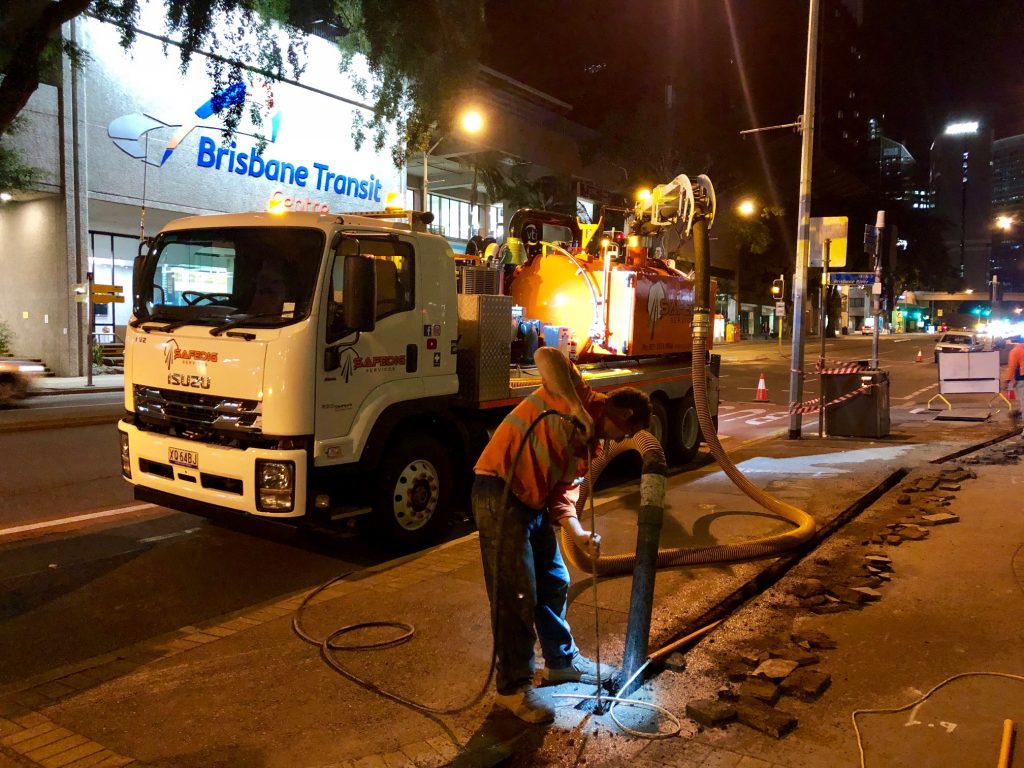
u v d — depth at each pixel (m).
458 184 39.06
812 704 3.48
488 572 3.50
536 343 8.50
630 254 9.59
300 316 5.51
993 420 14.37
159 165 24.14
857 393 11.98
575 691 3.65
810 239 11.98
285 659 4.02
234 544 6.71
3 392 16.44
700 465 10.42
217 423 5.67
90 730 3.35
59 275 22.86
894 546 5.88
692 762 3.04
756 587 5.27
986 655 3.94
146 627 4.93
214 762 3.08
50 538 6.82
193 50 16.88
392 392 6.13
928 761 2.98
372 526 6.24
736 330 57.84
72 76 22.03
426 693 3.63
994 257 166.00
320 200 28.94
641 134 38.91
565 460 3.48
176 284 6.17
